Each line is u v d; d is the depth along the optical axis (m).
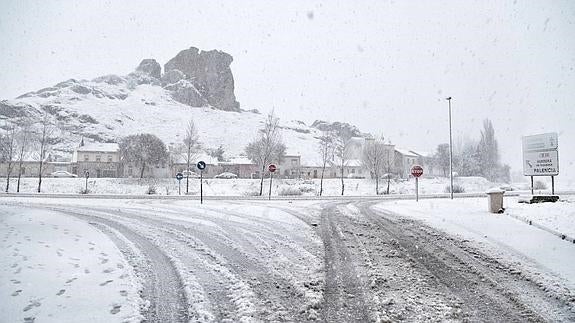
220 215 14.51
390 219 13.45
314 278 6.31
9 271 6.34
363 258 7.70
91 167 79.44
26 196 30.12
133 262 7.27
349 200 25.05
